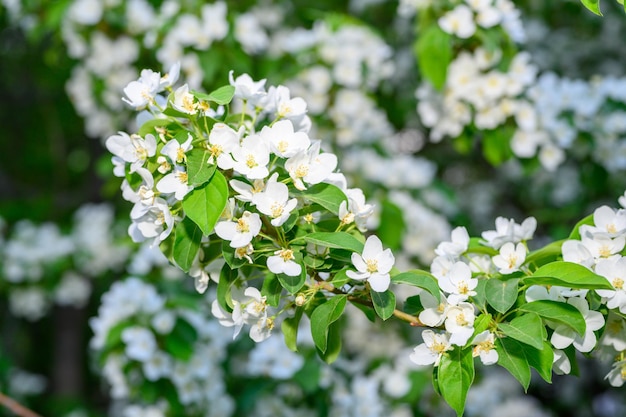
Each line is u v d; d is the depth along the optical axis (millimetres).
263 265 1113
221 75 1846
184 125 1101
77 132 3832
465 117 1630
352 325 2201
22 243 2693
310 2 2588
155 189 1091
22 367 4641
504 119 1635
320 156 1089
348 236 1062
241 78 1152
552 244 1150
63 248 2699
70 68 2521
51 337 4715
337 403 1690
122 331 1550
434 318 1076
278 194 1061
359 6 2434
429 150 3084
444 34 1545
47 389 4391
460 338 1053
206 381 1646
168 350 1541
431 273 1136
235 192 1082
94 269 2799
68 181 4066
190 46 1794
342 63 1885
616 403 3305
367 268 1058
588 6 1180
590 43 2592
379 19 2551
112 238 2795
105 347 1587
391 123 2404
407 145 3035
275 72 1996
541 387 3369
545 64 2596
